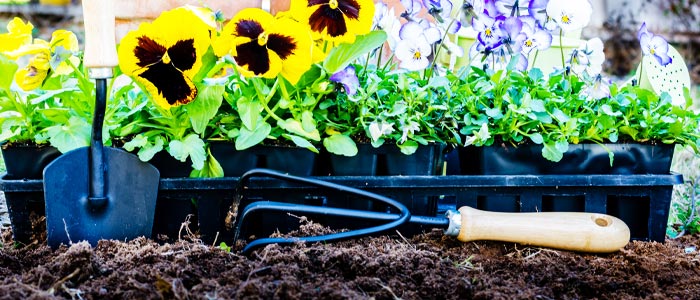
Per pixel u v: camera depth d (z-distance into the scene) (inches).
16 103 60.7
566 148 63.4
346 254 54.7
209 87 59.6
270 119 63.7
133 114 63.4
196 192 60.1
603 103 66.6
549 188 63.9
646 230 66.4
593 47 67.4
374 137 59.8
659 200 65.6
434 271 53.8
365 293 49.8
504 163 64.4
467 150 67.0
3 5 225.3
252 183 60.1
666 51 68.8
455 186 62.4
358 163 62.9
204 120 59.4
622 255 60.7
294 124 60.8
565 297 51.9
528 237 58.9
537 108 62.7
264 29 58.5
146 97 63.6
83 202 58.5
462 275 53.9
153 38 58.1
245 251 57.2
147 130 63.1
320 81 62.1
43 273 50.4
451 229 58.5
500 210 64.6
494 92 65.3
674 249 64.1
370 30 63.3
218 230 60.7
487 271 56.2
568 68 68.4
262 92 60.8
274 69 58.2
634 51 244.4
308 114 61.2
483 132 61.4
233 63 61.1
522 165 64.7
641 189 65.2
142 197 59.4
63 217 57.8
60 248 56.9
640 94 66.7
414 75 68.6
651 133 66.3
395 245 59.6
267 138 62.2
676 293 53.2
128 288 49.0
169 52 58.4
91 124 61.2
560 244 59.4
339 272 53.7
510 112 63.4
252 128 59.6
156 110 62.9
